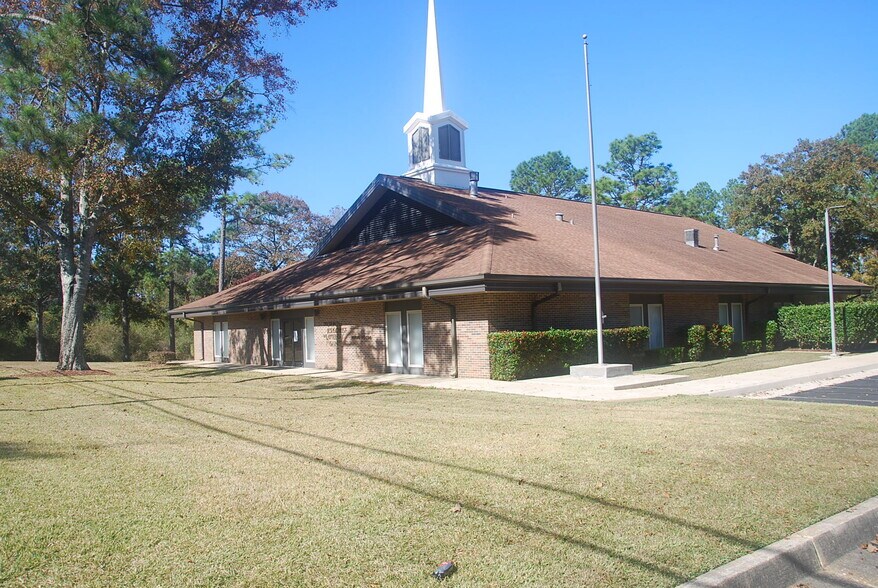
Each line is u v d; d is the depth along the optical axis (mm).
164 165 19484
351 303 19516
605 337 17422
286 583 3824
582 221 25125
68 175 18031
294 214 49594
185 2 18828
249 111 21438
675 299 22078
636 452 6996
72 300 21719
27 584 3814
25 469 6523
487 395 12961
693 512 5047
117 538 4531
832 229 35125
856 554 4703
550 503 5250
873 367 17125
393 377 17688
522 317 16656
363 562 4117
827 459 6656
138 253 27484
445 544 4406
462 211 20484
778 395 12289
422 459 6785
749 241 32969
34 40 15844
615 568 4039
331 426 9094
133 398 13422
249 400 12805
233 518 4930
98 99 18094
